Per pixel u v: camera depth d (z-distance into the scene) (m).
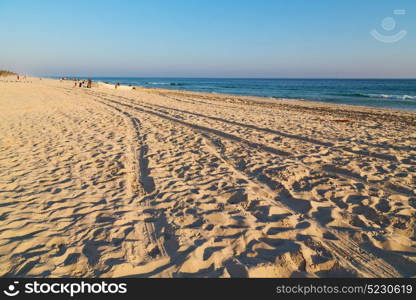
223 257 2.44
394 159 5.28
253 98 25.69
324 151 5.84
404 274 2.29
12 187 4.04
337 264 2.39
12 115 10.64
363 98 27.36
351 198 3.59
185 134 7.48
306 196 3.65
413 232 2.80
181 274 2.25
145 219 3.13
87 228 2.94
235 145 6.38
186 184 4.10
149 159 5.27
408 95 31.50
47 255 2.50
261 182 4.20
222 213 3.23
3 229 2.92
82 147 6.16
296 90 45.34
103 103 15.15
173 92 32.75
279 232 2.83
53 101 15.89
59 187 4.04
